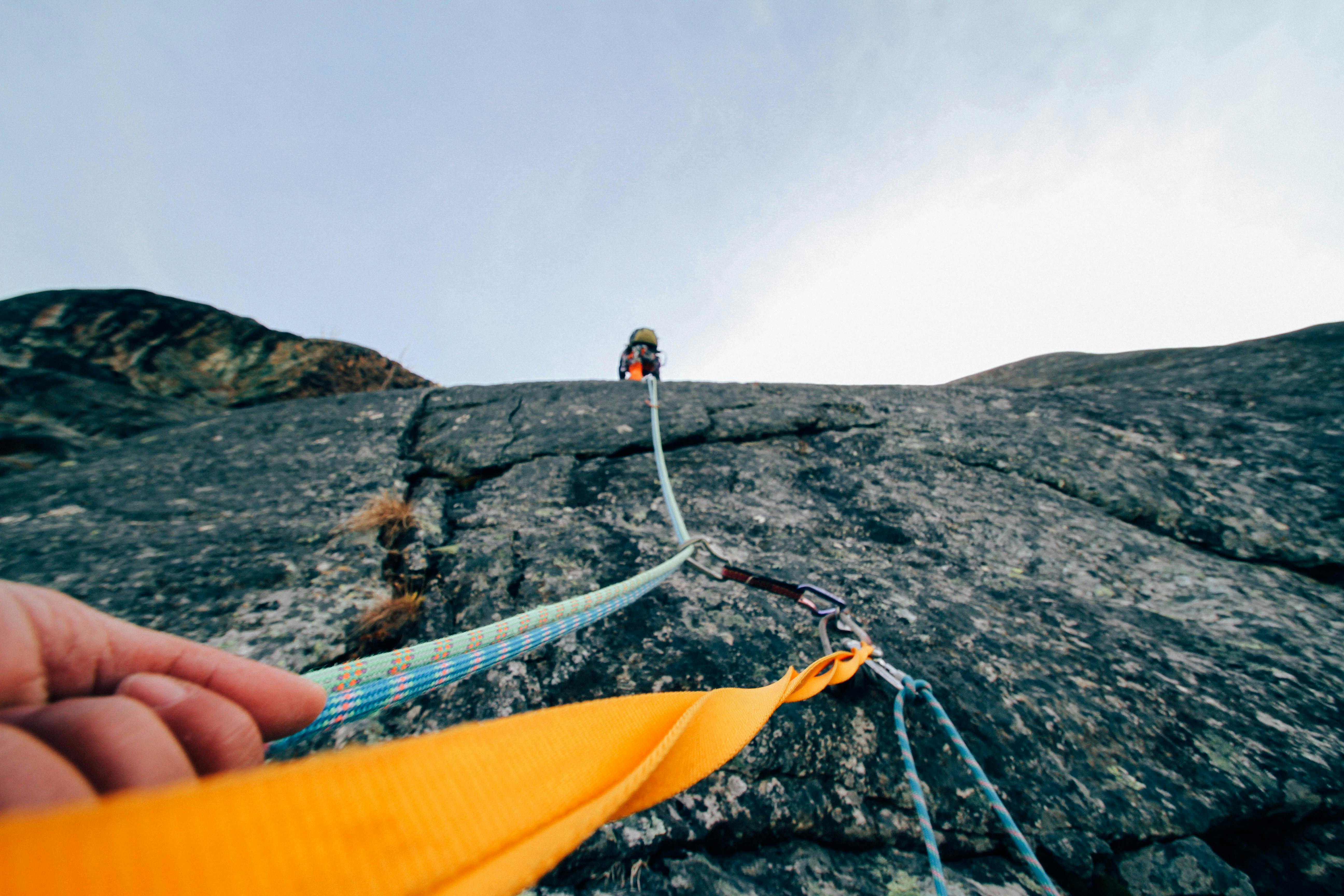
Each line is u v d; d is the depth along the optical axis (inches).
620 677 51.8
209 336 191.8
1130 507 88.2
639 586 48.9
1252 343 147.1
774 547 80.0
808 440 117.1
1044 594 68.8
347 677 24.5
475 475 100.7
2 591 15.9
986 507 90.3
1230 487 89.7
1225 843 41.0
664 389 143.4
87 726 12.1
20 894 5.1
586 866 35.7
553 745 16.3
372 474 98.2
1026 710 49.3
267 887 8.5
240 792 8.7
